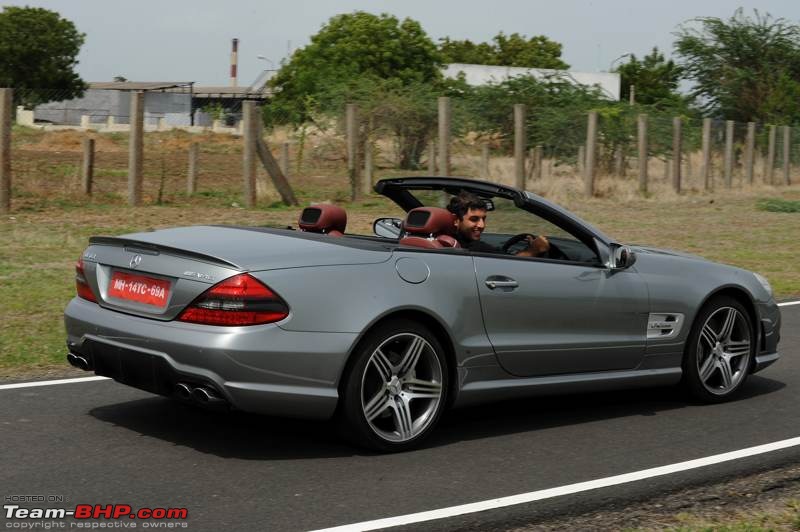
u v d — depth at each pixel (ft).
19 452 18.16
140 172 60.75
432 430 19.30
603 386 21.93
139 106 60.03
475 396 19.92
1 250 42.52
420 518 15.40
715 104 145.18
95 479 16.81
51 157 110.32
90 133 169.99
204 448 18.67
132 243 18.57
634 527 15.39
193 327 17.38
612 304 21.68
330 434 19.85
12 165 89.45
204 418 20.70
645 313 22.29
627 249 21.84
